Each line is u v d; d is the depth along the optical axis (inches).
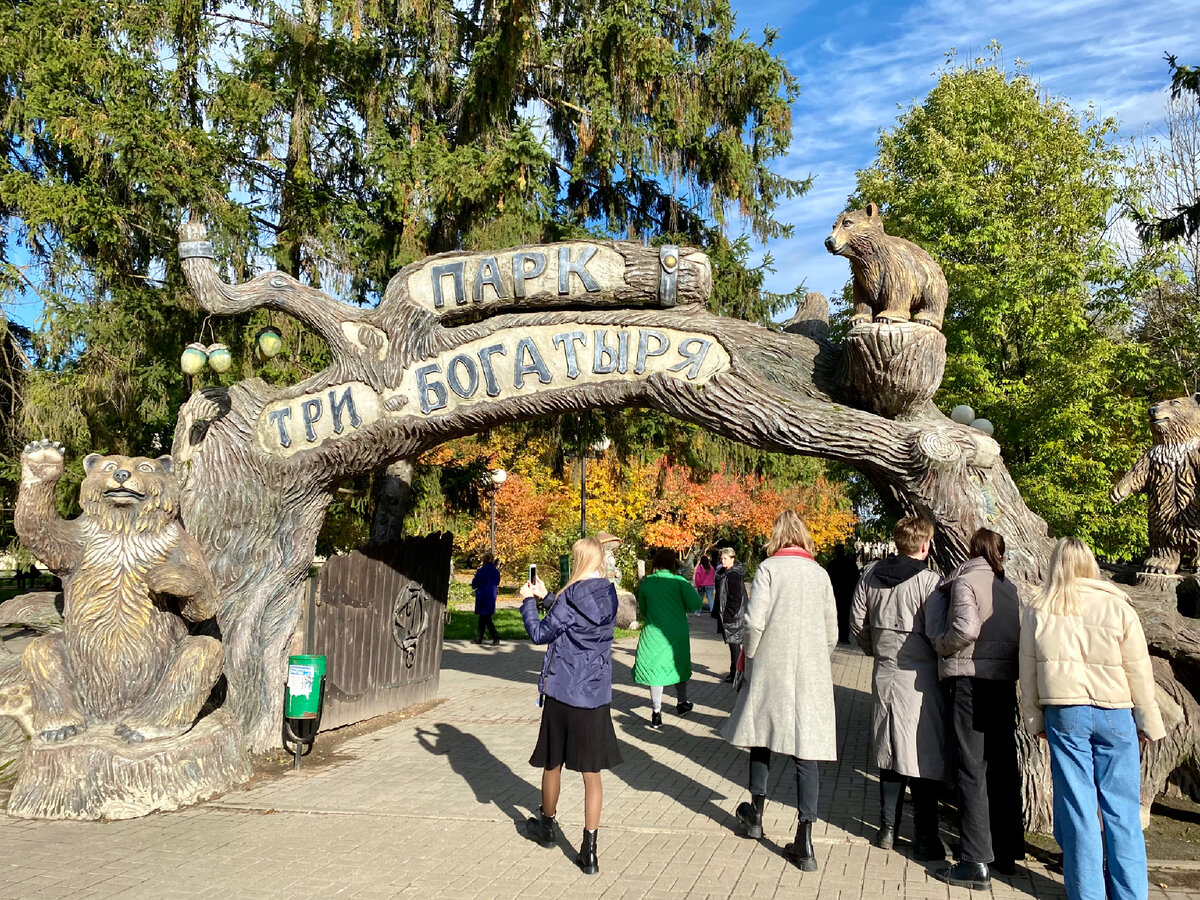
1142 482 245.3
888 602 183.5
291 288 276.8
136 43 452.4
